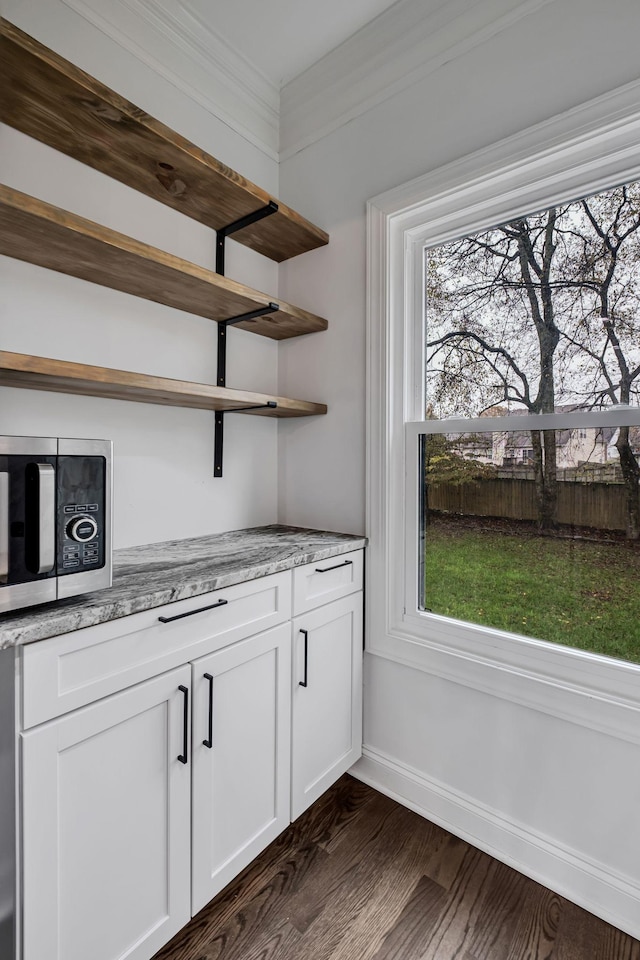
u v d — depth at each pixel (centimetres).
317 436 182
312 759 145
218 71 166
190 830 108
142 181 138
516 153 129
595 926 117
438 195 146
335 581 153
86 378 103
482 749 142
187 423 161
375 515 163
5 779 81
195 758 108
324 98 176
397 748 161
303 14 149
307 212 184
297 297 188
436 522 156
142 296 143
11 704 78
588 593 127
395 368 161
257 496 188
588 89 119
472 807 143
